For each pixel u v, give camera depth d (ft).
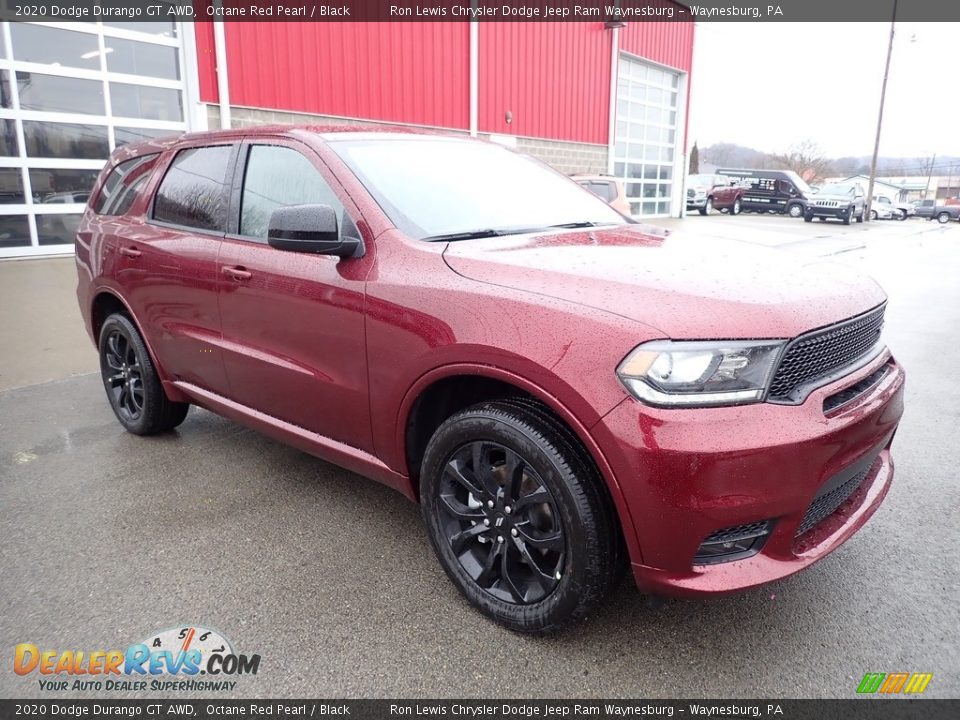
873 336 8.41
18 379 18.10
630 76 67.51
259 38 35.22
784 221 95.71
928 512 10.85
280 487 11.94
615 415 6.64
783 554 6.98
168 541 10.12
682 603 8.61
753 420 6.56
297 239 8.72
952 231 98.02
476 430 7.84
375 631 8.11
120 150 15.06
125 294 13.23
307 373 9.75
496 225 9.97
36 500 11.45
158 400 13.60
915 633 7.98
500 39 49.42
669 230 11.18
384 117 41.83
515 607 7.95
